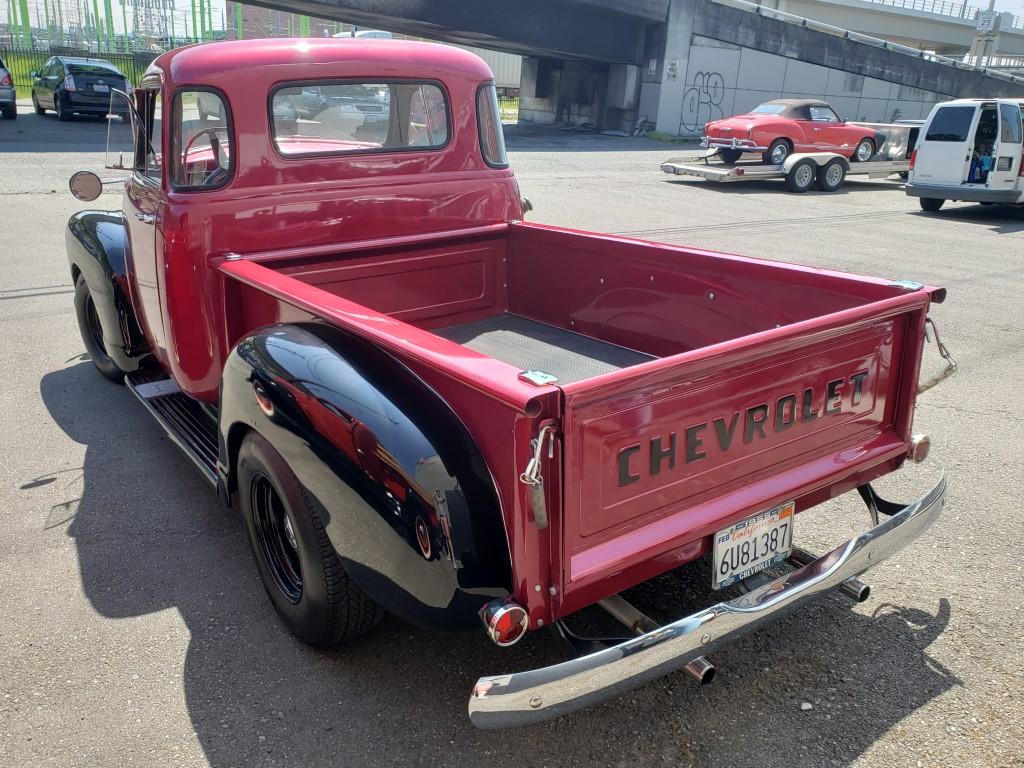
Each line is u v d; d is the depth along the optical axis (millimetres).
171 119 3117
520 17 23641
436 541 1991
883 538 2445
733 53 27219
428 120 3738
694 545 2260
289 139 3367
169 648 2705
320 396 2260
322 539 2381
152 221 3389
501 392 1789
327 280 3545
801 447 2459
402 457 2039
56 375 5230
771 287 3043
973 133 12203
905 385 2725
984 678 2578
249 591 3027
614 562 2018
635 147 23109
